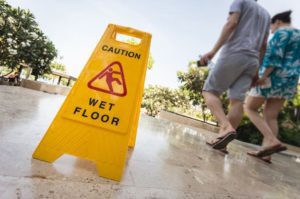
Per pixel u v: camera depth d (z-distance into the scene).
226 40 2.54
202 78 10.48
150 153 1.81
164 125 4.54
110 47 1.44
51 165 1.14
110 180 1.13
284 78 2.94
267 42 2.83
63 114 1.25
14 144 1.28
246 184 1.58
